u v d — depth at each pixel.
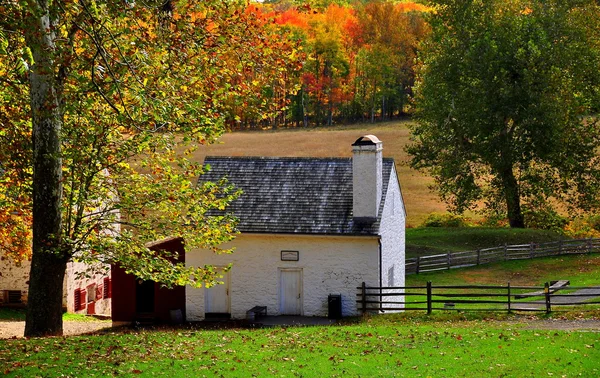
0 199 23.17
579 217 55.88
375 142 31.67
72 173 22.52
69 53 18.67
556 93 48.53
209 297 32.66
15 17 17.66
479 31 51.38
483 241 51.22
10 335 29.48
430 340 23.16
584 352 20.92
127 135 24.84
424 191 72.62
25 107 22.69
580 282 37.50
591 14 51.66
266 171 34.44
